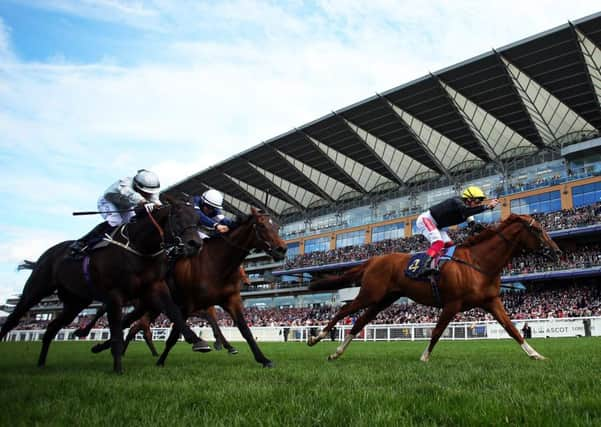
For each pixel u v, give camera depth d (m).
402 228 58.34
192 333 6.57
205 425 3.00
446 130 50.78
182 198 7.20
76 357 10.54
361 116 50.50
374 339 28.64
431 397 3.90
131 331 11.67
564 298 40.47
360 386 4.66
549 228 43.78
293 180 66.06
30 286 7.97
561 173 48.59
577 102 44.34
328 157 58.34
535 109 45.22
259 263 72.00
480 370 5.82
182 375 5.93
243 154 60.16
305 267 62.47
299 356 10.66
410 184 60.25
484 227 8.31
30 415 3.31
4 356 10.45
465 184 55.34
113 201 7.30
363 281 8.83
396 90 45.56
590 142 44.38
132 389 4.50
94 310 68.81
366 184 62.94
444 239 8.55
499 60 40.28
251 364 7.87
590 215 41.97
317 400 3.83
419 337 27.22
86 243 7.14
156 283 6.92
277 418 3.24
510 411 3.27
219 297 7.59
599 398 3.59
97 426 3.06
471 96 45.31
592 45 38.09
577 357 7.84
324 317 53.66
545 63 40.09
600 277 42.78
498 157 52.31
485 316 37.72
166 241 6.88
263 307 67.31
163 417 3.27
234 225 7.59
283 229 73.75
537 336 25.88
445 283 7.89
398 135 53.00
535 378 4.98
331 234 65.56
